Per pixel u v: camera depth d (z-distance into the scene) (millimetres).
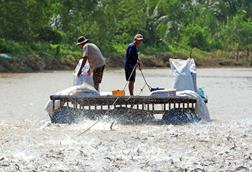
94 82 34500
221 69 158125
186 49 191500
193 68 35188
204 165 19984
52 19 154750
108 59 151500
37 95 50969
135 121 32219
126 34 171875
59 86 64812
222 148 23359
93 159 20922
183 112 32406
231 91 61375
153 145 24125
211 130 28688
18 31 130250
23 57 119312
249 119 34469
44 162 20375
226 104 44906
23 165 19891
